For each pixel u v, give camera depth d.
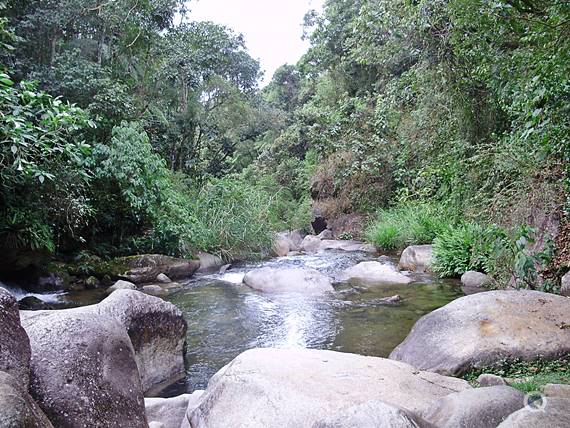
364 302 6.30
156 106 13.16
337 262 10.05
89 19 10.12
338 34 16.44
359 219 14.05
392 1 6.98
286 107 26.91
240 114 17.83
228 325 5.46
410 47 7.33
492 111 6.59
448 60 6.47
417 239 10.16
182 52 13.54
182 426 2.84
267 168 18.94
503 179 5.84
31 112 5.43
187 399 3.18
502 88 4.64
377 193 13.38
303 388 2.60
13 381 1.48
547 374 3.13
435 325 3.99
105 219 8.73
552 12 2.71
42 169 6.12
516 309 3.89
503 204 5.38
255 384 2.63
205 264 9.52
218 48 14.90
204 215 10.71
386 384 2.77
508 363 3.38
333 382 2.73
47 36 9.38
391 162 12.23
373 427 1.67
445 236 8.02
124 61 12.07
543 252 5.08
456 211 7.21
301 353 3.28
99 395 2.09
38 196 6.60
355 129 13.38
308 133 15.73
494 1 3.04
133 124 8.88
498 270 5.80
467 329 3.77
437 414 2.07
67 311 2.39
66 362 2.07
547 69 3.03
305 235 15.57
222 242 10.58
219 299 6.75
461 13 3.53
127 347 2.43
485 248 5.58
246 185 12.85
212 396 2.69
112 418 2.09
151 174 8.65
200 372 4.09
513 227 5.25
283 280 7.39
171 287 7.55
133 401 2.27
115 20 10.62
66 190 6.76
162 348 3.97
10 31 7.13
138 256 8.09
